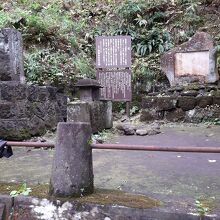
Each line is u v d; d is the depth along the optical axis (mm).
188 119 7469
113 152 4457
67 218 2410
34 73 7070
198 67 8031
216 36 9477
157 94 8164
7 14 8609
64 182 2471
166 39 9758
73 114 5488
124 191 2684
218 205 2348
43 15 9523
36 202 2492
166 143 5113
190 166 3668
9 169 3568
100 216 2350
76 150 2488
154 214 2252
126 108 8203
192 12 10266
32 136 5227
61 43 8820
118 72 7941
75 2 11297
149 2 10703
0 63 5262
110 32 10164
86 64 8703
